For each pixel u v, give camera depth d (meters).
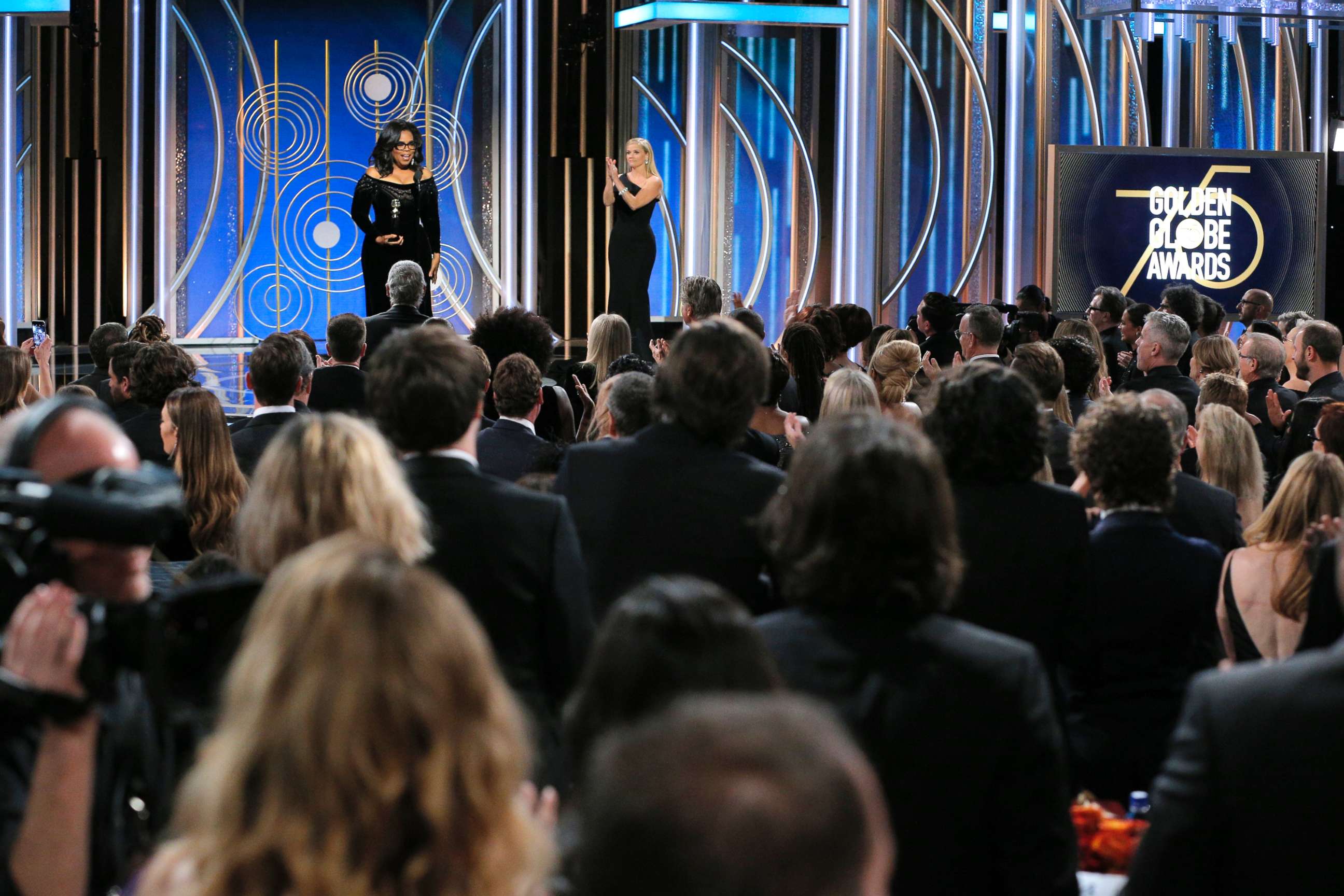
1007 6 23.50
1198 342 12.98
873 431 3.98
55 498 3.02
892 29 23.39
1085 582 5.25
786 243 25.12
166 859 2.50
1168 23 23.11
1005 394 5.23
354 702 2.36
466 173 26.53
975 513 5.16
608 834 1.58
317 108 26.33
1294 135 25.17
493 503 4.96
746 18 22.25
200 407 7.94
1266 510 6.88
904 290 23.75
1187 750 3.37
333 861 2.32
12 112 23.09
